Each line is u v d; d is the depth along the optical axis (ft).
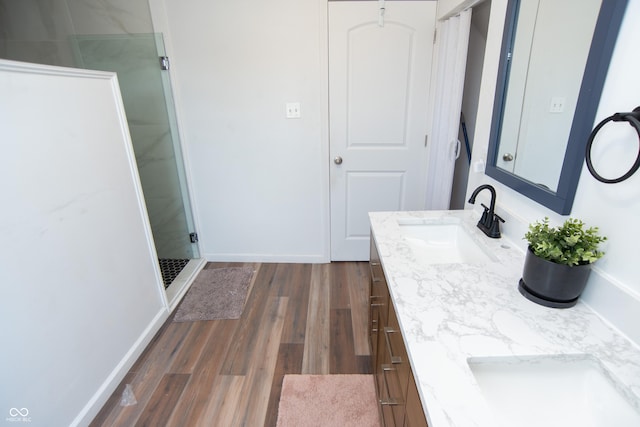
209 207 8.74
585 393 2.35
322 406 4.85
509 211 4.25
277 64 7.36
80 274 4.55
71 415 4.39
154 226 8.96
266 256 9.19
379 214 5.28
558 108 3.21
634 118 2.24
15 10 6.41
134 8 6.97
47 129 4.02
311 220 8.77
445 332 2.57
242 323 6.72
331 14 7.00
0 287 3.46
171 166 8.38
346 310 7.09
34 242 3.84
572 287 2.73
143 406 4.93
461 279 3.32
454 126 6.88
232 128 7.91
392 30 7.10
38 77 3.89
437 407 1.97
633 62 2.40
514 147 4.07
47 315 4.02
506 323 2.66
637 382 2.11
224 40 7.21
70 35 7.02
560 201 3.15
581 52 2.87
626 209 2.48
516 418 2.29
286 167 8.24
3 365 3.51
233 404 4.94
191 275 8.41
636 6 2.35
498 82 4.29
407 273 3.45
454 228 5.14
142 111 7.83
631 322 2.42
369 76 7.45
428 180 8.13
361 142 8.01
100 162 4.94
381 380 4.21
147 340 6.13
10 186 3.57
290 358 5.79
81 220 4.57
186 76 7.51
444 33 6.84
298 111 7.71
